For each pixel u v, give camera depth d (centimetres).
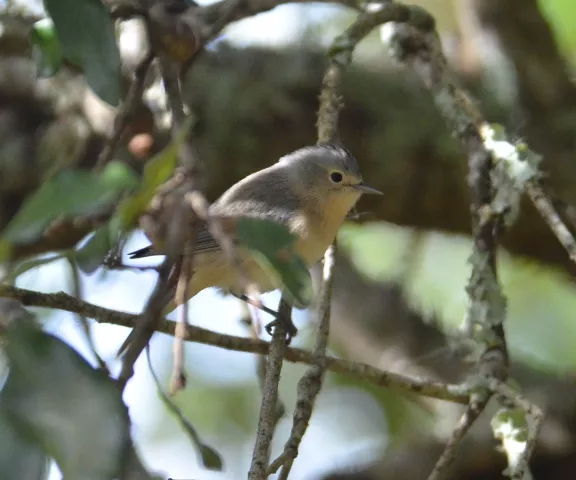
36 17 881
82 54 506
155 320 454
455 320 1312
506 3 1145
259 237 409
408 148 1067
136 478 375
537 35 1152
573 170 1071
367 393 1255
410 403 1205
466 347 819
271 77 1067
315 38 1139
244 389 1283
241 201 900
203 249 746
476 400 640
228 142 1053
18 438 357
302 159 932
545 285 1351
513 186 732
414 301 1277
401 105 1072
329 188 914
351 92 1076
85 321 511
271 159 1067
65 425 360
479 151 791
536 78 1129
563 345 1315
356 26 841
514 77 1123
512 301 1345
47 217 356
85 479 350
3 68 1027
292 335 734
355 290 1245
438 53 873
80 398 371
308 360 654
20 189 1025
